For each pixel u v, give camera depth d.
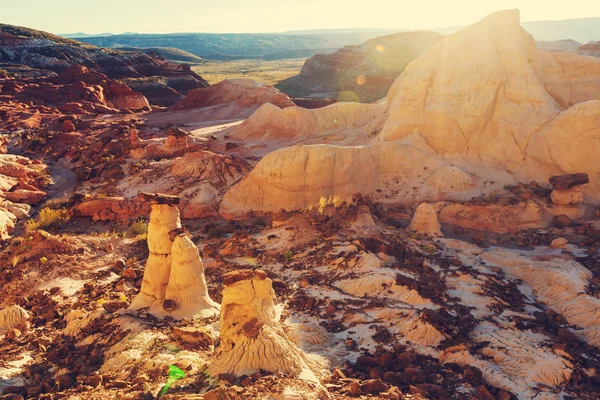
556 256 29.58
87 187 46.44
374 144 40.06
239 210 36.91
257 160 47.31
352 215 32.62
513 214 34.91
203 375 15.70
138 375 17.09
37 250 29.11
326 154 36.66
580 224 34.06
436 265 28.11
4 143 60.12
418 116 42.81
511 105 41.34
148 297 21.91
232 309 16.23
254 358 15.45
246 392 13.62
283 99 80.75
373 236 30.53
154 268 21.91
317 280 26.00
